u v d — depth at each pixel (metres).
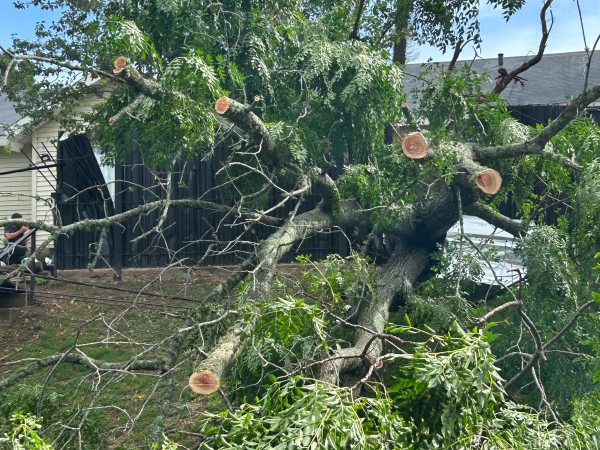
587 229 9.41
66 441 7.68
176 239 14.10
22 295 13.34
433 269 10.42
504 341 9.14
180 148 8.88
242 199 9.15
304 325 5.66
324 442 3.78
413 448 4.20
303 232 9.55
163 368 7.96
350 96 9.86
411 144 8.69
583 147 10.02
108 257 14.22
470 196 10.28
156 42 9.93
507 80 12.45
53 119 16.69
